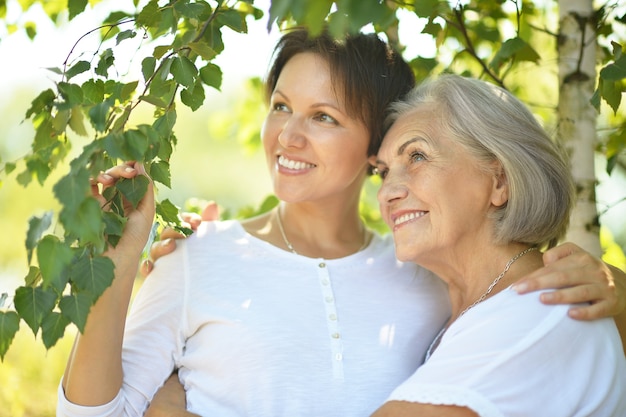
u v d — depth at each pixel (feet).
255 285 6.70
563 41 7.75
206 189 31.19
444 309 7.07
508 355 5.38
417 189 6.34
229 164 31.83
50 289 4.98
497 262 6.35
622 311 6.17
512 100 6.47
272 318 6.50
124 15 7.63
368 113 6.91
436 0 6.22
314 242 7.27
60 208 4.84
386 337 6.68
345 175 6.96
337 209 7.27
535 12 9.05
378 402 6.39
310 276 6.84
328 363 6.41
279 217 7.41
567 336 5.51
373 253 7.23
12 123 24.43
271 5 4.59
